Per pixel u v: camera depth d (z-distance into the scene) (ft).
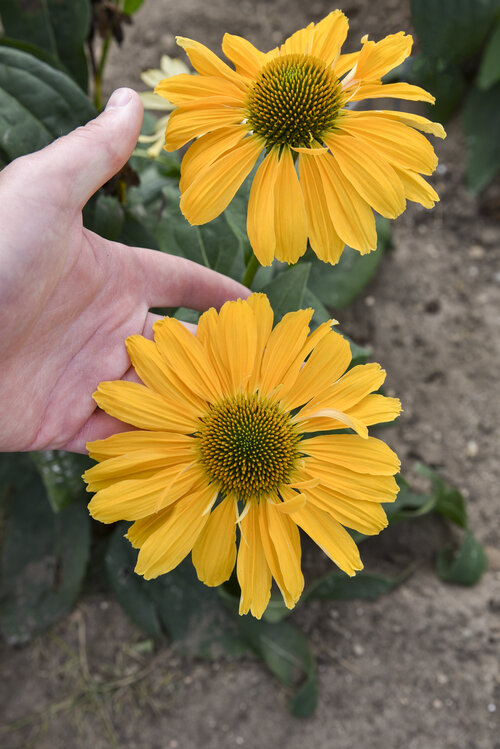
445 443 1.44
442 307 1.55
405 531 1.34
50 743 1.22
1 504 1.36
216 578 0.76
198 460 0.78
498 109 1.52
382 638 1.27
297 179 0.73
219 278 0.94
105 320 0.87
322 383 0.78
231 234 1.02
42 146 0.92
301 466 0.77
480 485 1.41
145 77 1.22
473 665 1.25
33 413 0.86
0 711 1.25
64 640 1.29
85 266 0.81
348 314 1.52
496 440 1.45
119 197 1.02
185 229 1.01
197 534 0.75
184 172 0.75
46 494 1.31
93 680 1.26
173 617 1.25
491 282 1.58
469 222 1.63
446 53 1.23
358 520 0.74
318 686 1.24
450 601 1.29
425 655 1.26
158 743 1.22
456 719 1.21
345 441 0.77
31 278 0.75
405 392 1.48
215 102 0.75
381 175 0.70
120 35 1.21
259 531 0.76
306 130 0.74
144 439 0.76
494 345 1.52
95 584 1.33
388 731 1.20
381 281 1.57
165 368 0.76
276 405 0.80
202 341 0.77
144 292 0.91
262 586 0.74
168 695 1.25
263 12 1.78
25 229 0.72
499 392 1.48
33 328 0.79
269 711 1.23
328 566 1.31
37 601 1.29
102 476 0.73
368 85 0.74
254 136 0.76
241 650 1.24
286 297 0.91
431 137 1.65
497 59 1.36
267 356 0.79
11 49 0.92
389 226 1.52
